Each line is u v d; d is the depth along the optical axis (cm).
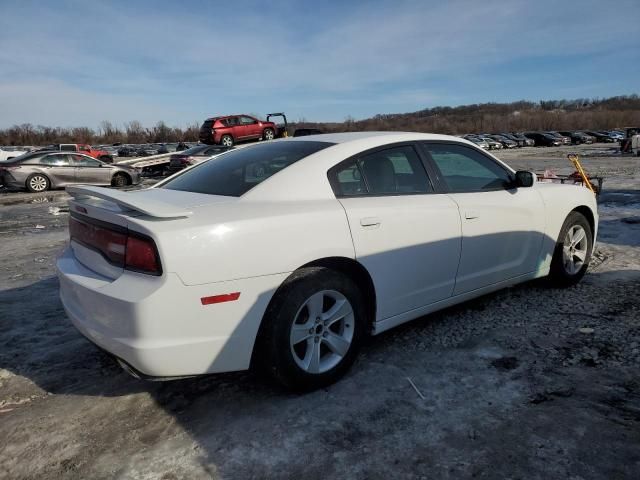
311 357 275
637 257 525
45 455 234
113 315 236
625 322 354
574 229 436
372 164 315
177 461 226
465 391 274
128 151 4388
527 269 397
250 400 276
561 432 234
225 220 246
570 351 314
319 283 270
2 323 404
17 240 795
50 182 1625
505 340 335
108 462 228
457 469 213
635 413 246
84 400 284
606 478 203
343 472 215
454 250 336
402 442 233
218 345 244
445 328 360
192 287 233
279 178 284
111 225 250
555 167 1991
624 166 1947
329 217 276
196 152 1848
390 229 300
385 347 333
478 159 378
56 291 491
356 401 269
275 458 226
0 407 279
